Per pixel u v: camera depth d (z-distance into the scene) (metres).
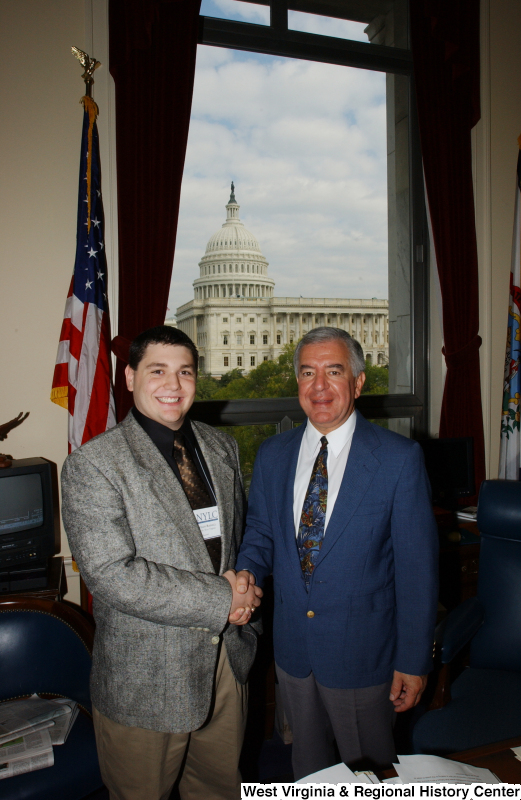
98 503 1.15
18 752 1.43
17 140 2.31
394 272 3.25
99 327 2.27
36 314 2.36
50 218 2.37
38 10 2.31
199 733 1.35
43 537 2.06
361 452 1.35
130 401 2.40
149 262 2.42
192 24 2.48
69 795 1.40
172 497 1.23
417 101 2.90
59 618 1.73
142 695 1.16
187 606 1.11
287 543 1.38
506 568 1.89
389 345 3.28
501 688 1.68
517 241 3.00
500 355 3.16
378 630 1.31
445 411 2.97
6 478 1.97
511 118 3.13
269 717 2.12
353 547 1.30
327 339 1.36
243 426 2.90
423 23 2.87
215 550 1.31
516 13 3.10
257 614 1.52
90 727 1.57
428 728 1.51
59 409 2.40
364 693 1.30
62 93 2.35
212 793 1.40
